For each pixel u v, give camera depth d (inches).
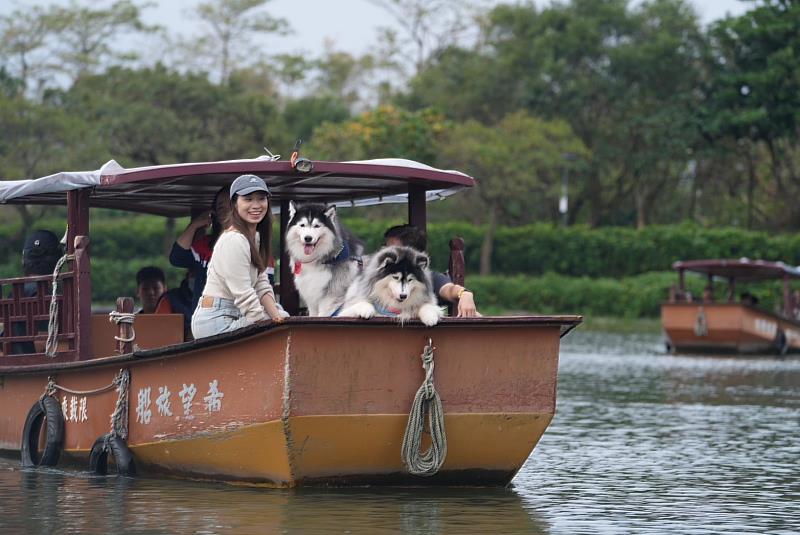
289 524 267.9
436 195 390.0
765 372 820.0
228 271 305.6
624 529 276.2
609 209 2064.5
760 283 1625.2
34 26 2017.7
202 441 310.2
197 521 271.3
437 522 274.7
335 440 293.7
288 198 394.0
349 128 1696.6
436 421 296.0
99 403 346.3
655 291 1636.3
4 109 1594.5
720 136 1850.4
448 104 2020.2
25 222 1662.2
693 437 460.8
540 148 1726.1
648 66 1833.2
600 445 436.5
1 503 295.3
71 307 354.0
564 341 1223.5
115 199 396.8
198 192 377.7
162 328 368.2
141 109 1708.9
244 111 1830.7
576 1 1931.6
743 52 1852.9
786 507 309.3
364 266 310.0
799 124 1801.2
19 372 375.6
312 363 286.8
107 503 294.2
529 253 1824.6
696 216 2158.0
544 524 279.1
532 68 1940.2
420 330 296.2
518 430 310.8
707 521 288.2
